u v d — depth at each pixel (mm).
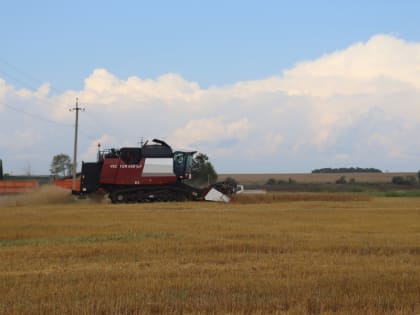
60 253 16547
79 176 47656
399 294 10828
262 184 129000
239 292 11078
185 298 10609
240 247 17750
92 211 34250
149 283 11859
